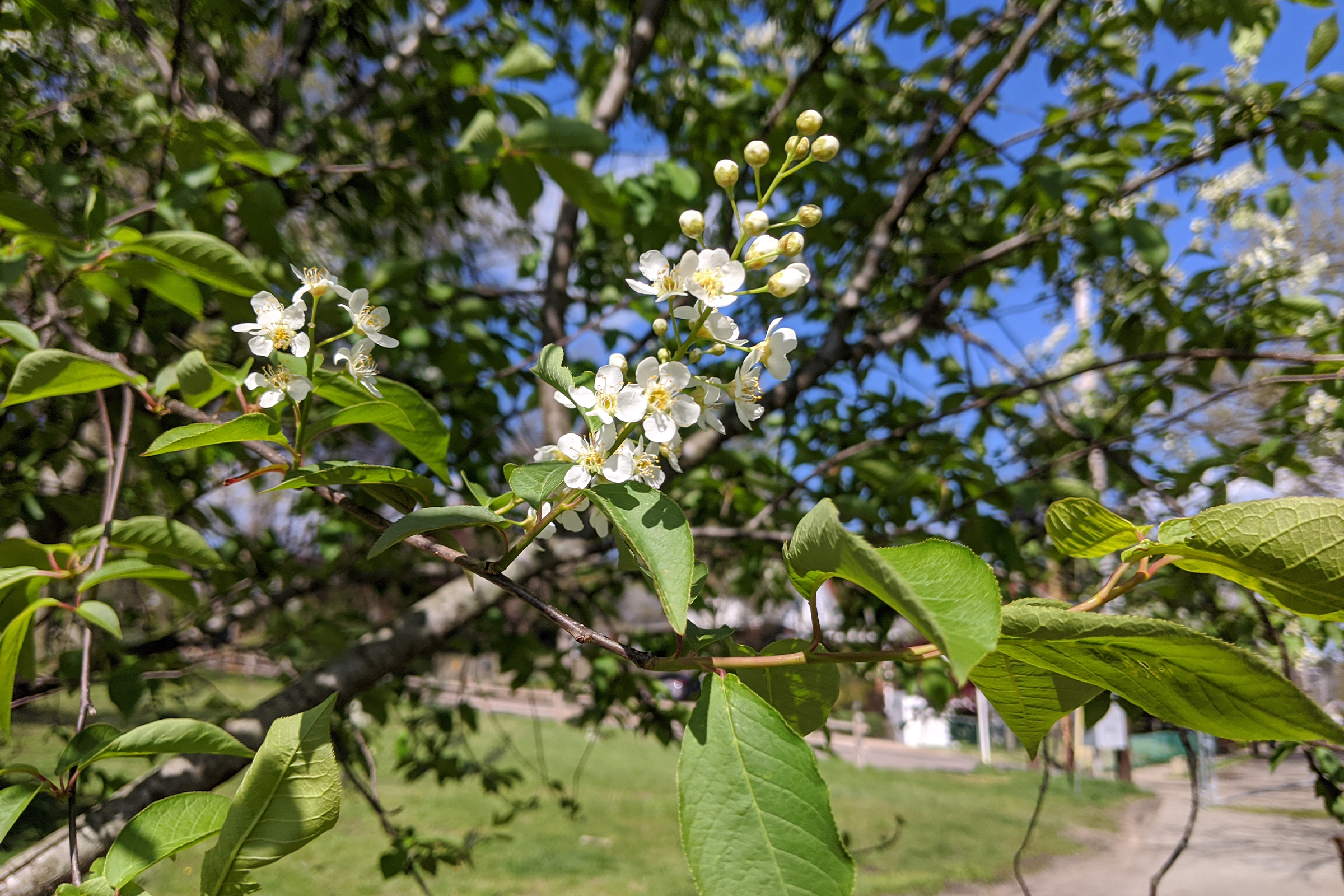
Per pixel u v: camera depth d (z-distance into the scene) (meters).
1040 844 9.18
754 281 4.66
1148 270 4.07
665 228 3.38
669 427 1.12
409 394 1.52
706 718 0.93
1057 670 0.94
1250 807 11.07
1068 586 3.40
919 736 20.88
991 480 2.95
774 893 0.83
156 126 2.27
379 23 4.48
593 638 1.01
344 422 1.39
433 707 4.62
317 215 4.32
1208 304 3.77
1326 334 3.39
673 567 0.98
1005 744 19.80
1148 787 13.39
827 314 5.21
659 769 14.49
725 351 1.19
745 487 4.04
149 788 1.83
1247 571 0.88
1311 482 4.06
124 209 3.10
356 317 1.49
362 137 3.36
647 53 3.83
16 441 3.16
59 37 3.58
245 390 1.61
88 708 1.49
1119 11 3.99
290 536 4.51
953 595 0.76
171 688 3.78
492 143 2.22
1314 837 9.16
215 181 2.39
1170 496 3.22
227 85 3.90
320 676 2.47
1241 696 0.82
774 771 0.89
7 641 1.35
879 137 5.15
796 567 0.94
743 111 4.24
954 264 4.43
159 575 1.54
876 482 3.34
